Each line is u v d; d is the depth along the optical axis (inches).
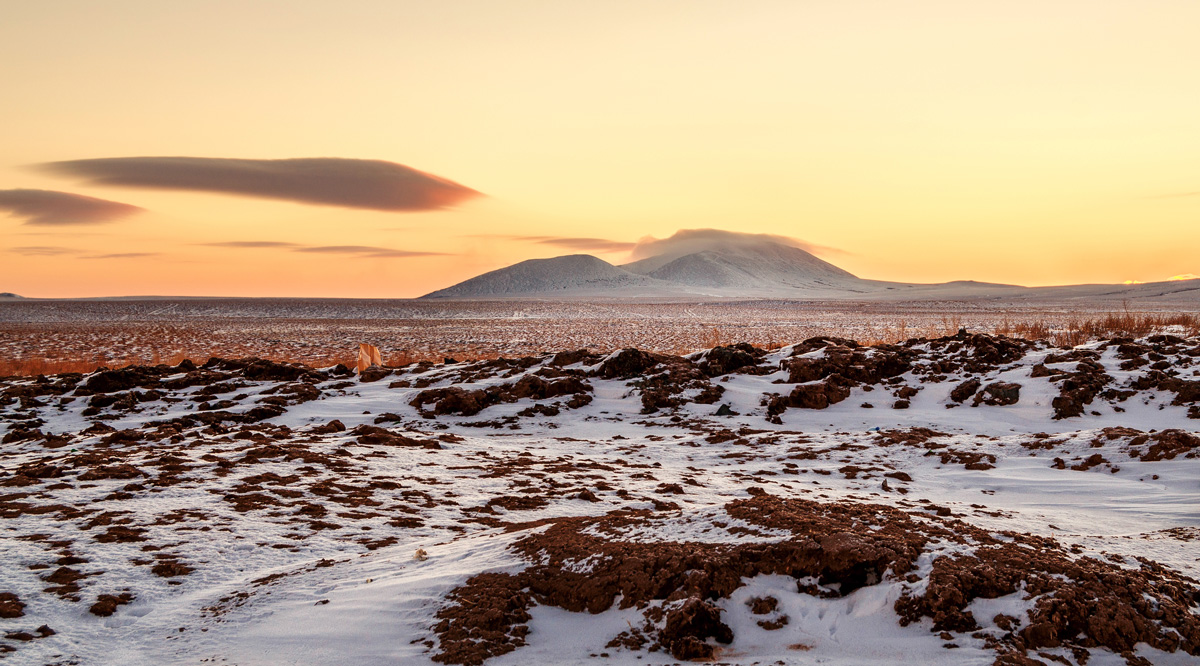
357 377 1002.1
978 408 773.9
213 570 307.9
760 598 239.1
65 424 747.4
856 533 267.6
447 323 3700.8
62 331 2893.7
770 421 758.5
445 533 369.7
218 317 4682.6
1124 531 371.6
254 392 892.0
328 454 545.6
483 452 605.9
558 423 770.2
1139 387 751.1
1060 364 836.6
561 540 301.0
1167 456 504.7
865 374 879.7
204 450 543.5
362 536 361.1
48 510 378.9
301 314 5196.9
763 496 332.5
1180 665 203.3
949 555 250.2
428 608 254.2
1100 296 7313.0
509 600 250.5
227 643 235.1
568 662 213.6
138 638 243.0
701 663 206.1
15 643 233.0
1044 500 456.4
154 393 873.5
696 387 861.8
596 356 1007.0
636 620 234.4
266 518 380.2
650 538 290.8
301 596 271.7
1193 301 5757.9
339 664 217.9
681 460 602.9
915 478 523.8
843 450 610.9
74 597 270.8
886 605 229.6
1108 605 219.9
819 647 214.7
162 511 382.6
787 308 6136.8
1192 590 249.4
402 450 590.2
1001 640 207.3
